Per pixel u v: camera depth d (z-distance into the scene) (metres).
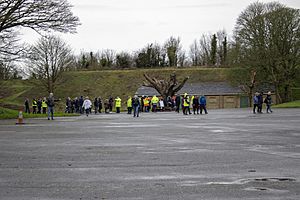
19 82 83.50
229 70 71.12
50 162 11.09
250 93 67.94
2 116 37.19
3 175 9.29
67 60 78.19
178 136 17.94
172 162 10.88
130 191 7.63
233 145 14.50
